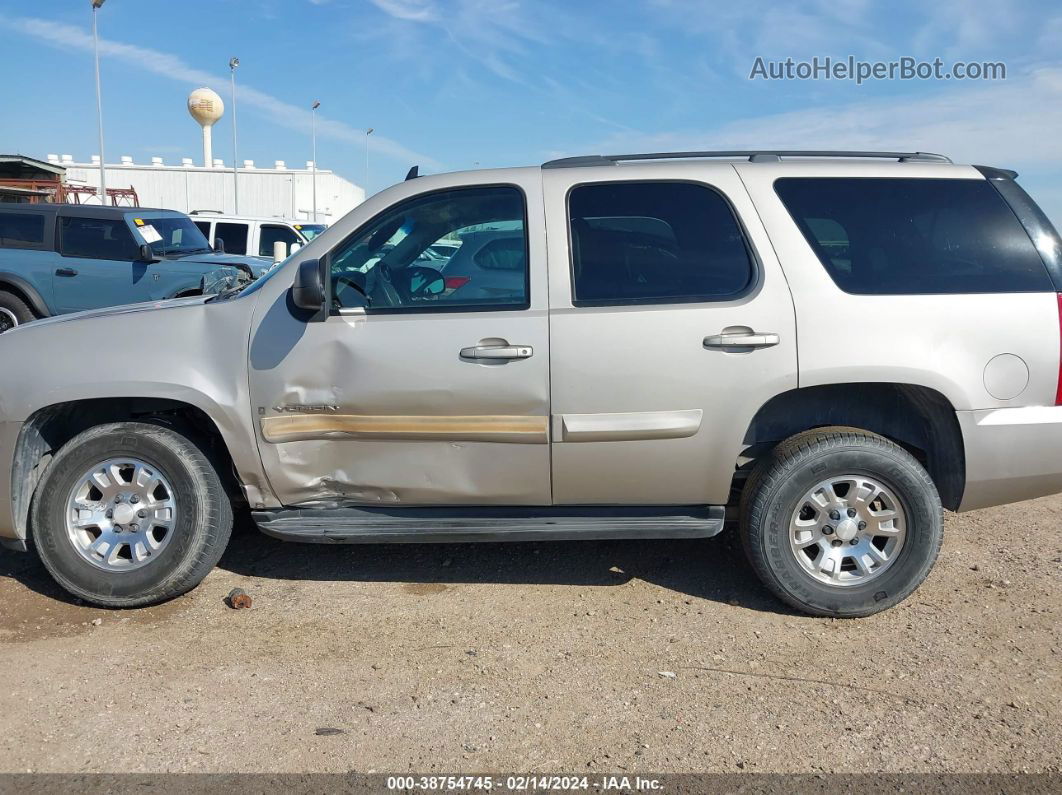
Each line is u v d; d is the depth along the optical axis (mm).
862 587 3855
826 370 3697
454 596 4180
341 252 3953
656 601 4117
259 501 4055
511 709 3195
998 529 4984
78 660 3570
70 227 10680
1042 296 3744
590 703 3234
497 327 3762
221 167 48625
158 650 3652
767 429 4035
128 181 46344
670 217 3873
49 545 3965
